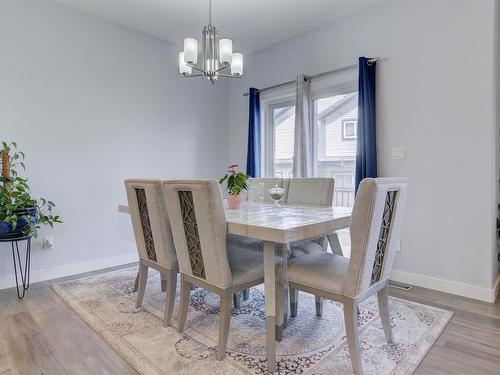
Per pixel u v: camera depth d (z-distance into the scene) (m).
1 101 2.70
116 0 2.95
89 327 2.03
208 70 2.41
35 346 1.81
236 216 1.91
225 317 1.68
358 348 1.52
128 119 3.51
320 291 1.63
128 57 3.50
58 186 3.02
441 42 2.58
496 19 2.41
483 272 2.43
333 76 3.33
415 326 2.01
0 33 2.69
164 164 3.85
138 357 1.70
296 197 2.76
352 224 1.50
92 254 3.26
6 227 2.42
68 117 3.08
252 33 3.59
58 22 3.00
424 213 2.70
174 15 3.22
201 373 1.57
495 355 1.70
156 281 2.90
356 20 3.12
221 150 4.47
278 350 1.77
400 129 2.82
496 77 2.46
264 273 1.68
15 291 2.65
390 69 2.88
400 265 2.86
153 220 2.06
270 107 4.11
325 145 3.54
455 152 2.53
